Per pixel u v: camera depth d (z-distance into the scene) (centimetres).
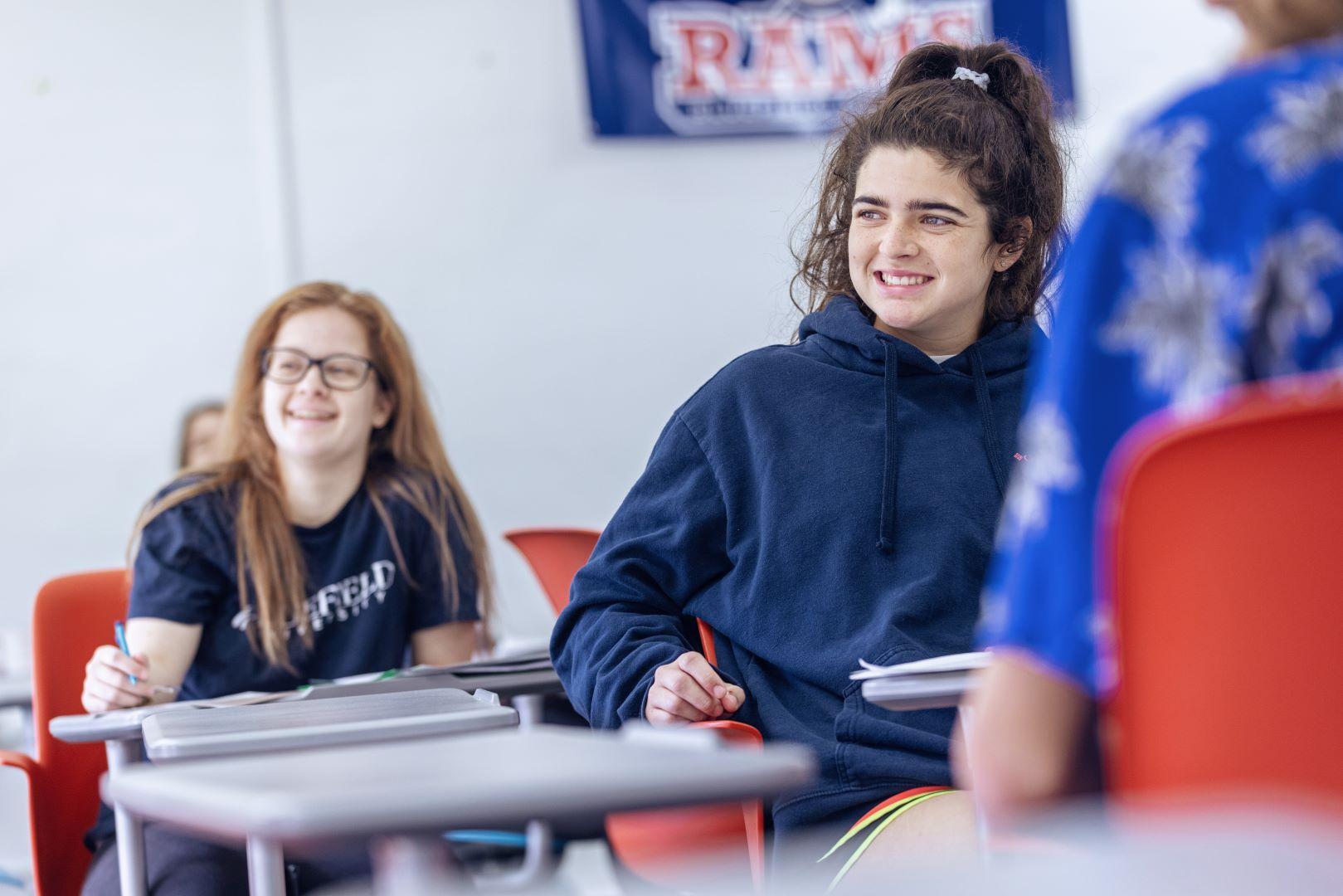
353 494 385
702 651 291
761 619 271
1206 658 117
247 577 363
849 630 265
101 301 720
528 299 763
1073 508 127
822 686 266
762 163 786
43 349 713
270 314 386
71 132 721
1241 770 117
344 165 748
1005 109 292
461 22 762
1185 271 128
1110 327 130
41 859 319
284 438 372
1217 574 117
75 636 344
